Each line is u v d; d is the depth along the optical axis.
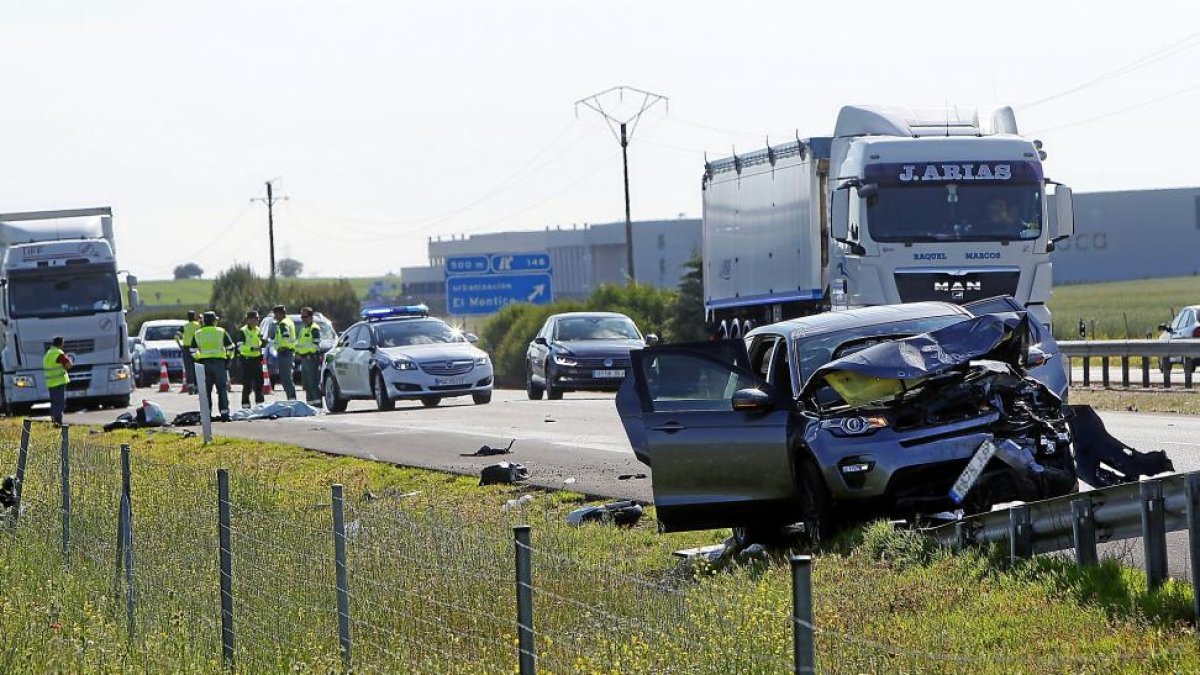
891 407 29.39
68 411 99.62
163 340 151.12
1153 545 21.91
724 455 30.23
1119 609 21.20
